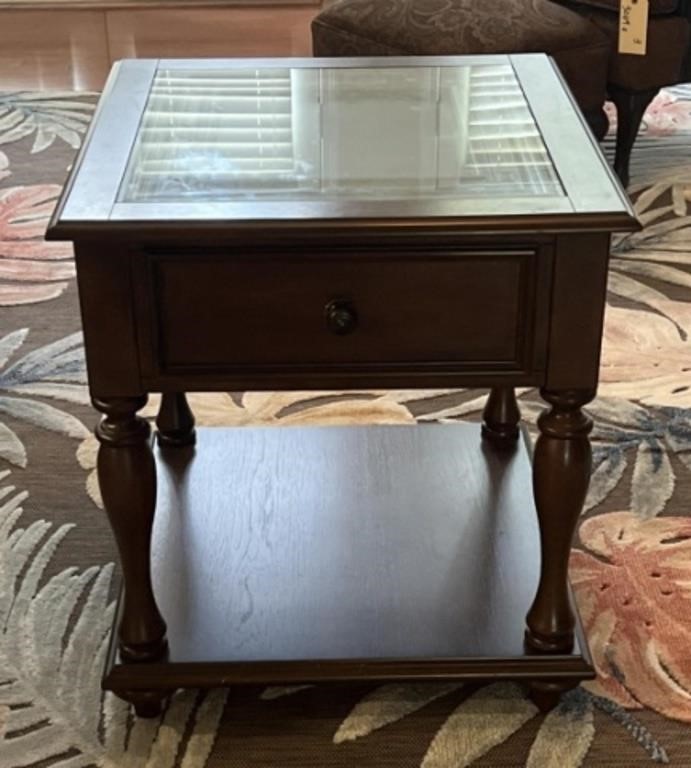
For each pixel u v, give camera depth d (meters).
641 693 1.41
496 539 1.55
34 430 1.90
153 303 1.15
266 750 1.34
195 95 1.44
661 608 1.53
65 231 1.09
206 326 1.16
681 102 3.21
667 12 2.57
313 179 1.20
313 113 1.38
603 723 1.37
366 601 1.44
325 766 1.32
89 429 1.91
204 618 1.42
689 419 1.92
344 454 1.71
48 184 2.77
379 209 1.12
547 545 1.30
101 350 1.17
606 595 1.55
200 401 1.98
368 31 2.55
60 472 1.80
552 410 1.23
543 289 1.15
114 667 1.35
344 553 1.52
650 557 1.61
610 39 2.55
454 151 1.27
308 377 1.19
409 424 1.83
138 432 1.23
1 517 1.70
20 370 2.07
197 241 1.10
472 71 1.52
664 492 1.74
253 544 1.54
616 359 2.08
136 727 1.37
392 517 1.59
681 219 2.58
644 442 1.86
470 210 1.12
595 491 1.74
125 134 1.31
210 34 3.95
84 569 1.60
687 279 2.35
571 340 1.17
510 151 1.27
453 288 1.15
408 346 1.18
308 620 1.42
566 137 1.31
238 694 1.41
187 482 1.65
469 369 1.19
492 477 1.66
